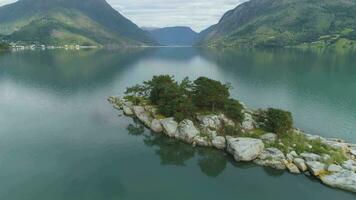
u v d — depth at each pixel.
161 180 59.81
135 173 62.34
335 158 62.75
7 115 100.38
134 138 81.00
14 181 58.03
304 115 100.62
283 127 72.38
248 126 77.56
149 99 104.06
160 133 83.44
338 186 55.53
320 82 157.75
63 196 53.69
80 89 146.88
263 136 72.19
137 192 55.41
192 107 81.50
